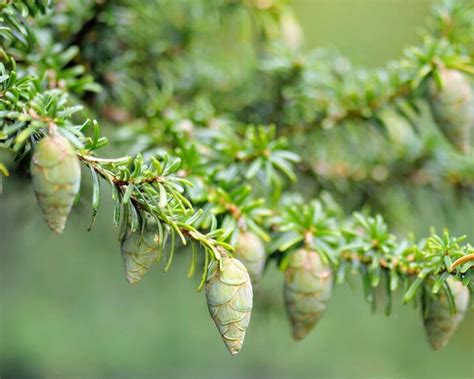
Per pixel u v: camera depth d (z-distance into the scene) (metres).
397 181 0.56
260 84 0.56
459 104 0.49
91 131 0.51
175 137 0.50
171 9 0.56
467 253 0.44
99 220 0.65
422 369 1.15
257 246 0.45
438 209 0.56
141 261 0.43
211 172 0.48
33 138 0.42
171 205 0.43
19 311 1.02
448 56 0.49
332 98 0.53
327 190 0.55
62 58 0.48
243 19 0.57
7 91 0.42
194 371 1.09
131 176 0.42
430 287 0.45
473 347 1.16
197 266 0.50
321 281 0.45
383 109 0.52
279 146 0.49
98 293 1.02
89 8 0.51
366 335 1.12
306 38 1.09
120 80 0.52
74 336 1.05
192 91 0.56
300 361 1.11
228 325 0.42
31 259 0.92
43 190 0.41
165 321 1.07
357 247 0.46
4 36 0.46
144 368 1.07
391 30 1.09
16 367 1.03
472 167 0.54
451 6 0.51
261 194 0.50
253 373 1.11
